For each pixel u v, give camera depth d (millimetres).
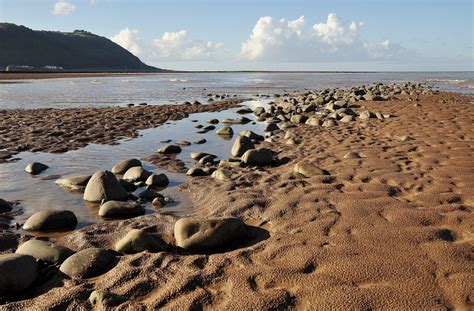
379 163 8023
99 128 13945
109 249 4984
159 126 14695
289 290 3736
